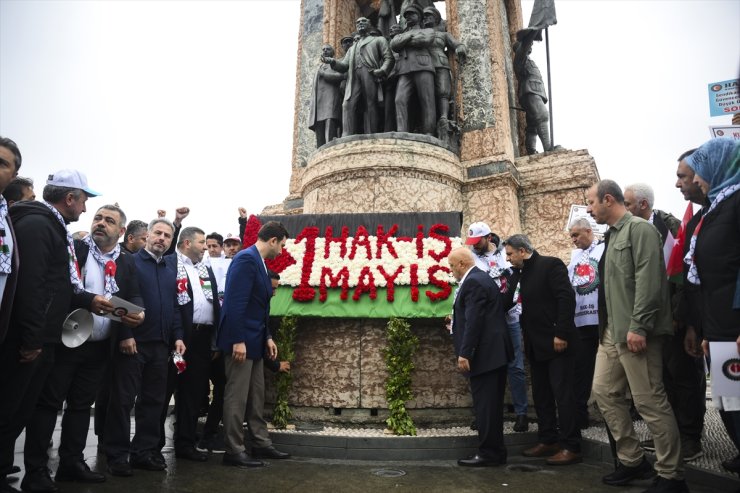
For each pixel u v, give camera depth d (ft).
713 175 12.07
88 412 14.57
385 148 29.48
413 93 32.83
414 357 20.47
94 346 14.58
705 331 11.68
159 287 16.46
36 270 11.78
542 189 32.94
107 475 14.83
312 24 43.32
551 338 17.16
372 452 17.21
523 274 18.28
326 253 22.08
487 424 16.11
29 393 12.35
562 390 16.72
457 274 17.71
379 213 23.68
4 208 11.31
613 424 14.10
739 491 12.16
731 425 13.34
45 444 13.26
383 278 20.71
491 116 33.30
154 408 15.90
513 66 40.04
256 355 16.80
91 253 15.11
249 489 13.55
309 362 20.76
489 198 31.50
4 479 12.48
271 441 17.98
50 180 13.96
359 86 32.91
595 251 19.69
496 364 16.06
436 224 22.91
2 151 10.91
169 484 13.89
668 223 18.61
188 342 17.25
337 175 29.89
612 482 13.98
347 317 20.45
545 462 16.75
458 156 33.58
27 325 11.54
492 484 14.16
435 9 35.29
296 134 41.96
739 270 11.09
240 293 16.48
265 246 17.74
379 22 40.34
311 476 14.93
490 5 35.24
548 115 37.63
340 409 20.20
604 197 14.37
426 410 20.20
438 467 16.14
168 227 16.96
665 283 13.28
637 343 12.71
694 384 15.90
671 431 12.56
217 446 18.86
